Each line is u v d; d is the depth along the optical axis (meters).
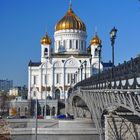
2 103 193.88
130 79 32.81
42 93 185.00
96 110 51.50
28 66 186.38
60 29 195.88
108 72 46.41
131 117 49.75
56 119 114.50
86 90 61.50
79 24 196.12
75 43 194.38
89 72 181.12
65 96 183.25
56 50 196.50
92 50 187.50
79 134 88.38
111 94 38.34
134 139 49.59
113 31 42.78
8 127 84.25
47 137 88.44
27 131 87.56
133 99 30.84
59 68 185.00
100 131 53.69
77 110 102.75
